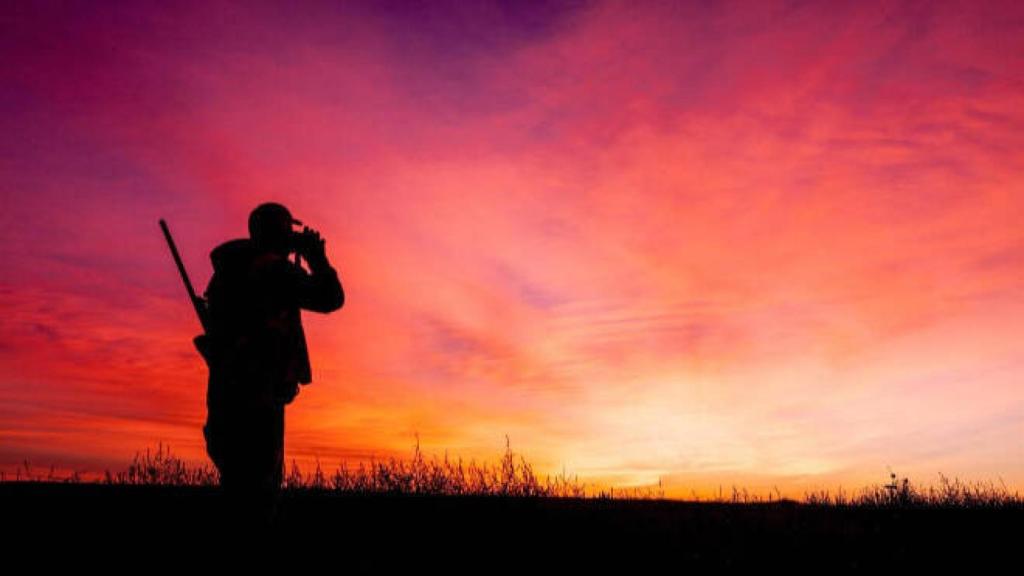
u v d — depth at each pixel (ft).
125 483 23.77
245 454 13.37
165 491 22.29
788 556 18.61
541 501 24.56
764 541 20.08
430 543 18.93
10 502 20.07
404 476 26.35
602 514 22.81
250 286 13.92
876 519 23.34
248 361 13.56
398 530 20.06
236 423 13.39
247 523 13.19
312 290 14.20
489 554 18.21
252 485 13.35
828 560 18.33
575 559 18.03
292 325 14.21
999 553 19.11
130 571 14.85
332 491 25.02
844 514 24.34
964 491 27.71
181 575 14.44
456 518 21.66
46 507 19.70
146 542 16.93
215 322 14.05
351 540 18.72
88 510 19.65
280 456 13.87
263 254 14.23
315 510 21.83
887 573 17.29
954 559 18.53
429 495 24.82
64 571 14.84
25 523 18.16
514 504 23.77
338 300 14.65
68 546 16.55
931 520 23.21
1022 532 21.29
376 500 23.59
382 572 16.20
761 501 27.53
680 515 23.31
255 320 13.78
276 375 13.71
